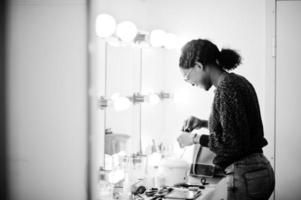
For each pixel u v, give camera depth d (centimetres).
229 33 247
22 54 114
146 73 252
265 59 237
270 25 235
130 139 230
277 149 237
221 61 201
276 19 235
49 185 118
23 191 115
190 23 258
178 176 217
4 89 114
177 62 261
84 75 121
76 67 120
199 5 255
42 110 117
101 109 199
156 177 221
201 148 237
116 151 212
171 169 218
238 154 176
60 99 119
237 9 244
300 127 232
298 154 233
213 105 183
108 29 188
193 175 237
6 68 113
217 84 201
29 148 115
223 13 248
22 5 114
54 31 118
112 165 204
